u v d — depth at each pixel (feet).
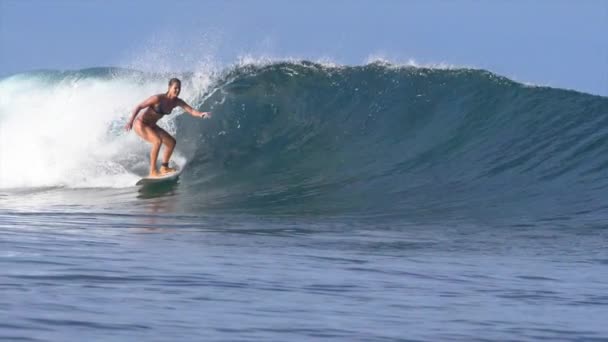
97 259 71.41
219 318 47.85
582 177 183.62
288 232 120.16
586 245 114.32
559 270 86.84
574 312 57.77
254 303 54.34
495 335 47.62
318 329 46.50
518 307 59.67
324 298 58.90
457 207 161.68
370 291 64.28
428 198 170.40
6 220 118.52
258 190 179.32
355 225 136.67
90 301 50.01
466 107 215.51
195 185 184.44
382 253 97.60
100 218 130.52
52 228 105.70
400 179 186.60
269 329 45.60
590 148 195.52
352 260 87.30
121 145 199.93
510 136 204.44
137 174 191.31
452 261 92.17
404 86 221.87
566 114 209.36
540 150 198.29
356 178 188.03
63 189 186.60
